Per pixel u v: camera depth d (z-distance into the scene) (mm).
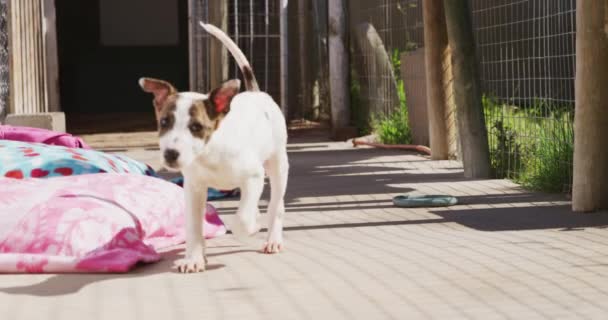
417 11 8289
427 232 4812
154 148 7906
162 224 4680
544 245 4547
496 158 6215
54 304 3967
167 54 13523
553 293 4000
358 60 8484
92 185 4660
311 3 9570
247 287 4109
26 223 4410
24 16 7477
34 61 7602
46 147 5223
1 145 5188
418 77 7324
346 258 4418
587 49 5082
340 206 5406
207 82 9031
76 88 13297
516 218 5035
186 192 4281
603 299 3945
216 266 4352
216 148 4129
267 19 9047
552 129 5992
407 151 7355
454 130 6848
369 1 9016
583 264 4289
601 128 5094
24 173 5023
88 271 4258
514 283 4098
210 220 4844
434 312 3832
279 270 4289
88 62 13320
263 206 5441
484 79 6848
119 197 4609
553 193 5594
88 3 13266
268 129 4355
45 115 7016
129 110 13375
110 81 13375
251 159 4215
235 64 9320
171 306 3943
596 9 5066
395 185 5957
